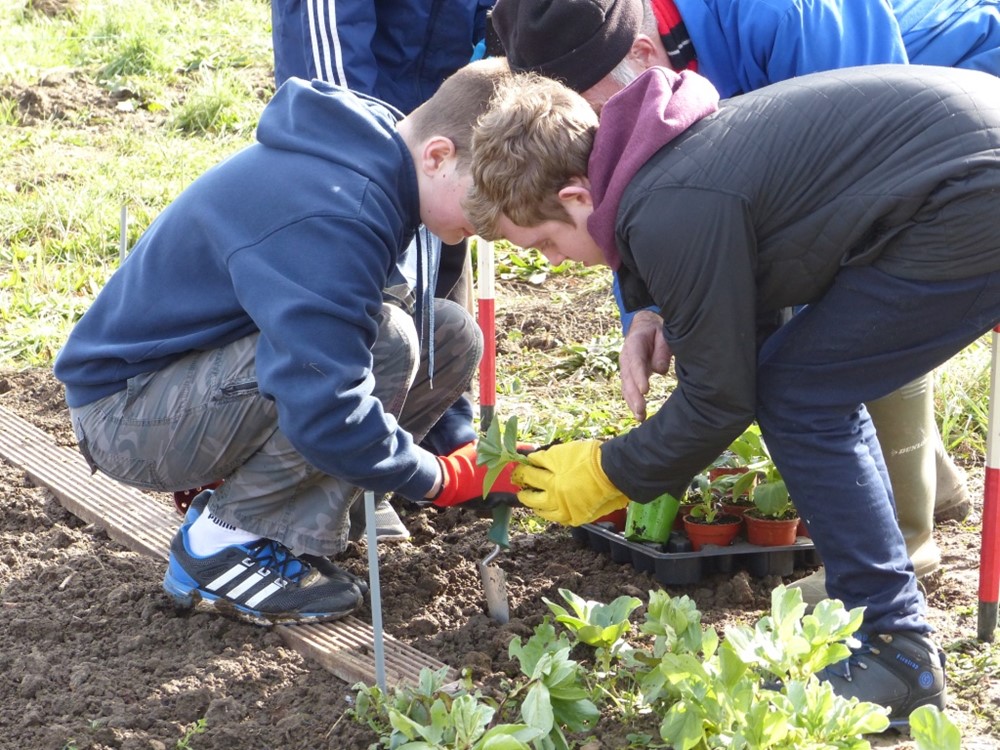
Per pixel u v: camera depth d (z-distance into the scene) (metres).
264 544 2.88
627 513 3.15
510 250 5.69
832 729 2.10
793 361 2.42
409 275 3.16
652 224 2.22
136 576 3.14
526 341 4.78
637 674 2.50
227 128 7.23
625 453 2.53
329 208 2.42
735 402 2.36
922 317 2.33
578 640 2.52
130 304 2.72
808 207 2.26
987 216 2.22
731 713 2.17
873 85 2.31
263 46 8.45
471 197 2.41
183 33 8.65
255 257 2.44
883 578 2.49
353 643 2.82
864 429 2.52
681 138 2.27
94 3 9.34
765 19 2.70
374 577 2.56
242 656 2.81
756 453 3.19
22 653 2.82
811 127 2.27
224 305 2.62
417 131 2.54
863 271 2.34
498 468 2.66
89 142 6.96
